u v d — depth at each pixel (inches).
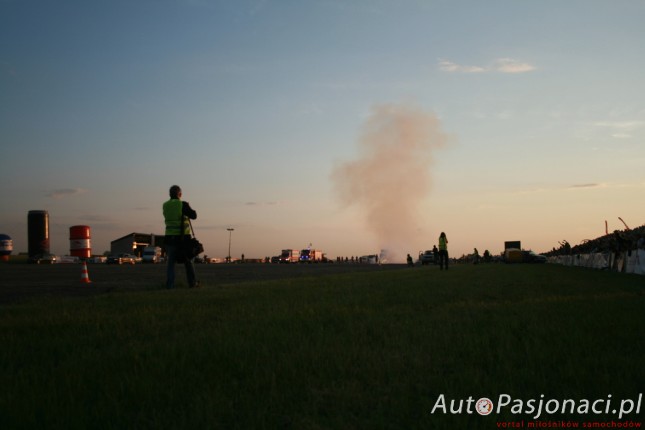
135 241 3075.8
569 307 309.0
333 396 139.6
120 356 179.5
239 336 211.9
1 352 189.8
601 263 1190.9
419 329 229.1
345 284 534.0
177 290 450.6
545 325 238.2
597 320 253.8
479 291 443.5
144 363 169.3
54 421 121.4
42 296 447.8
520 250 2167.8
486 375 156.5
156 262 2837.1
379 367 164.7
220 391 141.8
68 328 241.0
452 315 275.9
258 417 122.6
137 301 349.1
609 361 169.0
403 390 144.0
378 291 435.8
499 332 219.1
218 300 355.3
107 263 2480.3
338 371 161.3
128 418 123.0
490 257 2603.3
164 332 231.1
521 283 566.3
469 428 119.5
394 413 127.6
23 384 147.6
